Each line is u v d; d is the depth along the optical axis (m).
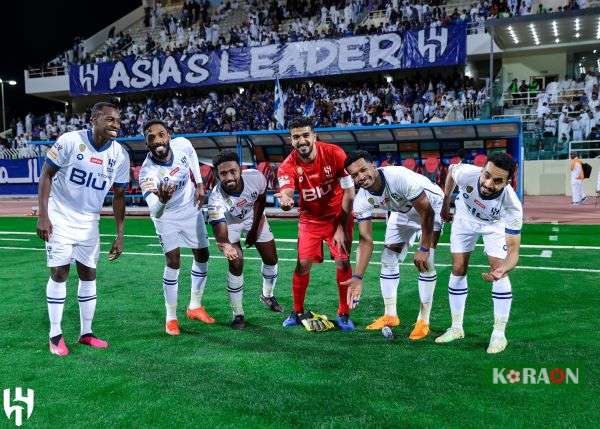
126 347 4.35
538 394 3.24
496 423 2.88
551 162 20.88
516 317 4.93
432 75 25.34
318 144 4.63
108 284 6.79
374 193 4.11
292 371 3.72
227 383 3.51
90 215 4.32
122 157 4.44
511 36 20.83
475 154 14.44
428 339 4.43
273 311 5.51
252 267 7.79
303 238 4.87
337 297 5.98
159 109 27.08
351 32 24.73
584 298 5.52
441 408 3.08
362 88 24.30
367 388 3.38
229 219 4.93
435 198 4.52
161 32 31.38
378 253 8.72
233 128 23.97
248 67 25.39
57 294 4.21
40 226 4.09
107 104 4.14
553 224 11.59
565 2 24.36
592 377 3.49
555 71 24.05
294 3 29.05
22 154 24.98
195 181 4.97
